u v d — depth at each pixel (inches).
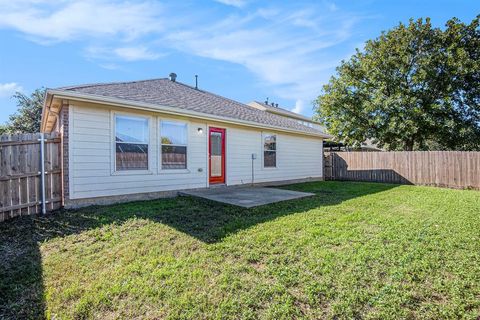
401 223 194.1
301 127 555.5
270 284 110.6
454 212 233.0
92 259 140.3
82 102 255.0
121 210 233.1
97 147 265.1
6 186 213.9
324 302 98.7
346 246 149.3
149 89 361.7
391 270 119.4
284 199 282.8
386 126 701.3
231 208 241.1
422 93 670.5
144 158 301.9
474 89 652.1
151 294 105.9
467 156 455.8
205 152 365.4
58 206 245.1
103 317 94.7
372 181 567.8
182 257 138.6
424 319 88.6
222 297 102.7
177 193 324.8
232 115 395.9
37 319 95.4
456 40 637.3
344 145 844.0
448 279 112.6
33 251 152.4
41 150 235.1
